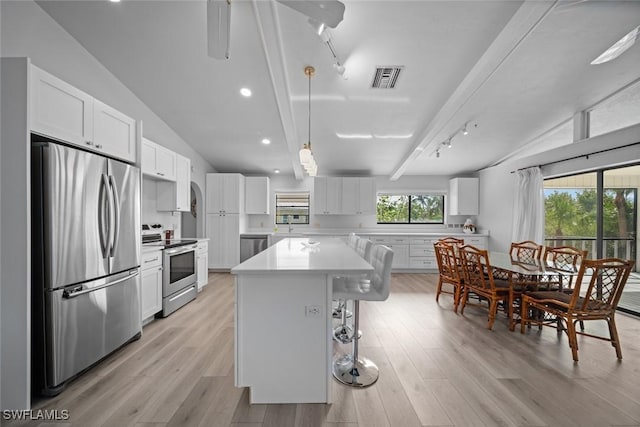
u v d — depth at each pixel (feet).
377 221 21.01
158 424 4.99
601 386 6.16
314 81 10.00
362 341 8.39
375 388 6.09
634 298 10.59
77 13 7.51
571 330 7.36
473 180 19.27
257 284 5.61
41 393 5.74
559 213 13.35
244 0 7.03
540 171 13.67
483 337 8.71
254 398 5.59
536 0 6.22
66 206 5.95
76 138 6.52
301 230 20.40
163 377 6.44
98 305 6.76
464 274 10.79
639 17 7.22
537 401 5.65
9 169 5.27
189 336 8.66
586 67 9.24
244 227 19.58
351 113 12.19
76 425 4.95
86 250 6.44
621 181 10.82
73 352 6.09
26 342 5.29
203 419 5.12
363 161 18.07
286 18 7.38
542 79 9.91
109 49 8.79
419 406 5.50
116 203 7.34
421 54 8.64
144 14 7.57
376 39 8.05
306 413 5.32
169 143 13.82
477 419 5.15
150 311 9.47
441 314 10.82
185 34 8.23
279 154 17.33
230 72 9.87
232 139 15.23
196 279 12.69
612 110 11.51
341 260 6.47
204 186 18.06
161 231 12.89
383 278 6.33
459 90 9.91
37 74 5.55
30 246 5.39
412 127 13.46
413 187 20.68
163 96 11.27
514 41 7.52
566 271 8.71
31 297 5.70
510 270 8.99
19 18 6.74
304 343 5.61
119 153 7.95
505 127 13.53
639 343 8.28
